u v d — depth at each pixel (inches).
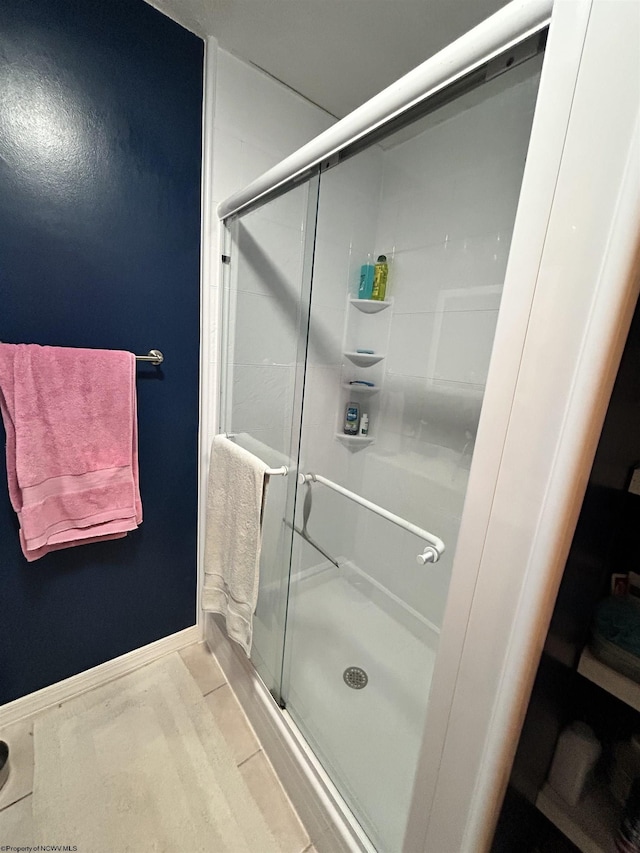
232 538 47.3
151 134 43.1
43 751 43.8
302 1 39.1
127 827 37.5
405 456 60.8
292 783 40.1
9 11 33.9
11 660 45.9
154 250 46.2
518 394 17.5
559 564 17.2
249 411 55.7
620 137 13.6
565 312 15.7
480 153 44.1
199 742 46.2
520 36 18.6
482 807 21.1
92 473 44.3
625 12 13.1
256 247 51.8
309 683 50.5
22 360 38.1
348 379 68.2
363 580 66.9
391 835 31.9
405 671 52.8
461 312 51.0
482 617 19.8
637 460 21.9
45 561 46.0
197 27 42.9
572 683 24.9
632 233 13.7
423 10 39.6
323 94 53.2
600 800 25.0
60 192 39.2
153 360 48.1
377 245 63.9
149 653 57.2
